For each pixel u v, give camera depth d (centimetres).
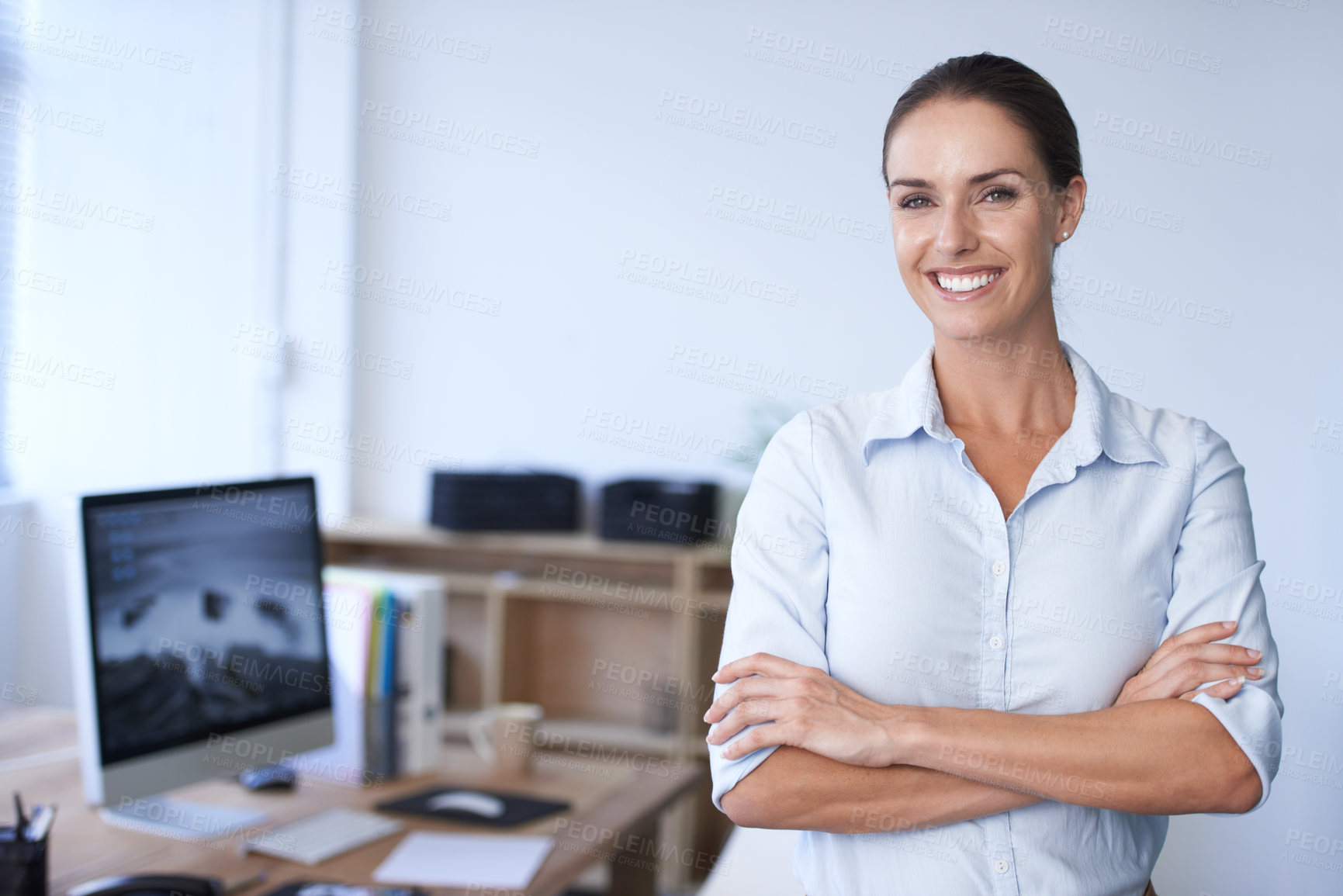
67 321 367
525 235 404
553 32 401
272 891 158
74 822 182
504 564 390
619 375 397
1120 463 113
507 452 406
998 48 359
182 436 386
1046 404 116
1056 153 110
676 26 390
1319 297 333
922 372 117
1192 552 112
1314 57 332
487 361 408
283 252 405
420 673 217
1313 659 328
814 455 118
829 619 115
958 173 108
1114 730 102
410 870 168
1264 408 337
